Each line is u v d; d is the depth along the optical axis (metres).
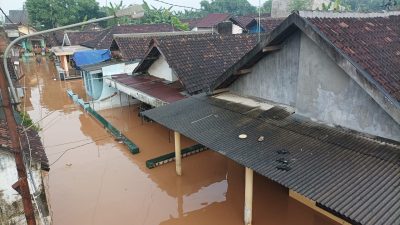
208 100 11.59
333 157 6.89
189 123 10.00
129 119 19.28
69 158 14.18
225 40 17.84
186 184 11.83
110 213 10.23
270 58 9.91
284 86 9.73
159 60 17.86
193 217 10.02
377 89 6.43
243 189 11.45
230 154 7.82
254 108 10.15
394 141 6.80
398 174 5.97
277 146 7.78
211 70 15.40
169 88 15.88
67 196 11.17
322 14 8.04
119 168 13.17
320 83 8.16
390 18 9.66
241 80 11.32
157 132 16.98
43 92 27.14
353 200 5.63
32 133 10.68
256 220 9.67
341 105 7.78
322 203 5.72
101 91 23.31
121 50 22.11
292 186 6.29
